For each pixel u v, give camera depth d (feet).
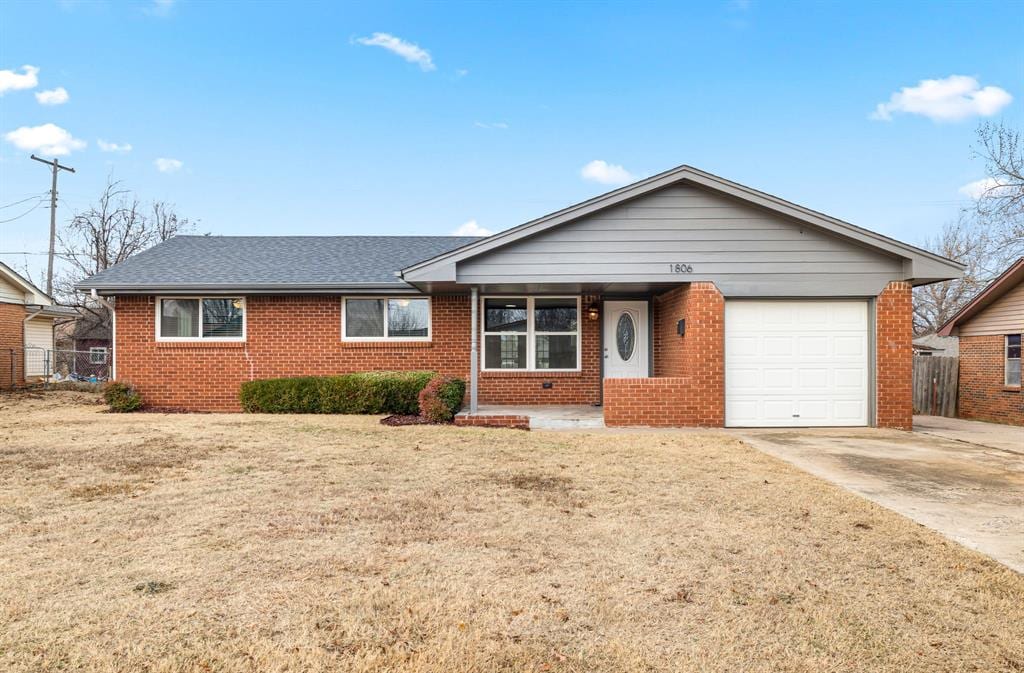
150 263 49.01
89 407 47.91
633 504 19.16
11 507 18.19
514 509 18.48
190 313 45.68
